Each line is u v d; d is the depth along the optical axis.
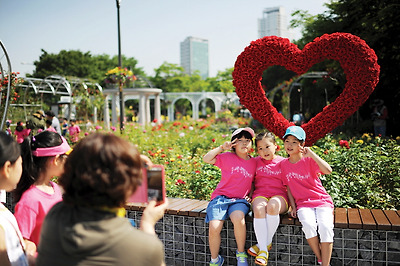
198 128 13.70
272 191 3.09
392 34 11.92
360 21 12.61
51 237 1.26
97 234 1.21
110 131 11.01
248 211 3.10
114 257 1.20
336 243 2.86
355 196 4.02
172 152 6.98
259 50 4.53
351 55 4.27
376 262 2.79
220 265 3.08
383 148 5.44
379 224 2.75
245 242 3.07
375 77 4.23
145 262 1.23
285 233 2.97
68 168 1.29
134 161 1.28
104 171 1.21
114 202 1.26
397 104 13.62
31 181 2.10
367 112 14.91
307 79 19.73
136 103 53.38
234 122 20.81
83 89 17.22
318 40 4.39
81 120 18.30
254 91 4.58
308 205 2.93
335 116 4.34
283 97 22.25
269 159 3.19
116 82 12.45
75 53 47.69
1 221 1.70
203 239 3.21
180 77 56.25
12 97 8.82
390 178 4.43
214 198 3.16
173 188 4.62
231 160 3.21
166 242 3.35
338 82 15.51
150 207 1.55
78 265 1.20
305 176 2.97
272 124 4.53
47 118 9.18
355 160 4.83
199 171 4.77
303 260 2.95
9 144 1.68
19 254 1.71
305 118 19.58
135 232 1.26
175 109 61.34
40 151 2.10
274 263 3.02
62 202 1.40
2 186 1.71
